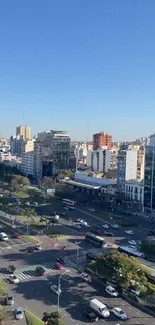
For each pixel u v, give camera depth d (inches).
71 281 5172.2
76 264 5851.4
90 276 5364.2
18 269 5561.0
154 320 4156.0
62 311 4274.1
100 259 4995.1
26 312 4205.2
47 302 4503.0
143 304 4512.8
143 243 6619.1
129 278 4655.5
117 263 4739.2
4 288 4271.7
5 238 7037.4
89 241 7047.2
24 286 4965.6
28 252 6387.8
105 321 4101.9
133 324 4057.6
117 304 4530.0
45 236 7401.6
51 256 6210.6
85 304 4480.8
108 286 4857.3
